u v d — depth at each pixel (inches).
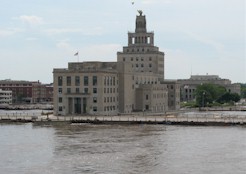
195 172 3806.6
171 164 4106.8
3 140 5506.9
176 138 5590.6
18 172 3836.1
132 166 4033.0
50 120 7431.1
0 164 4143.7
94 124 7293.3
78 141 5378.9
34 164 4138.8
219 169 3902.6
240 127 6801.2
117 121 7327.8
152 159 4315.9
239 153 4591.5
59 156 4483.3
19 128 6752.0
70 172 3823.8
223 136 5757.9
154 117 7844.5
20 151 4766.2
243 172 3794.3
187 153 4606.3
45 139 5565.9
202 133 6058.1
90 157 4416.8
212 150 4758.9
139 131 6294.3
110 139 5526.6
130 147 4943.4
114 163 4153.5
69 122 7411.4
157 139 5511.8
